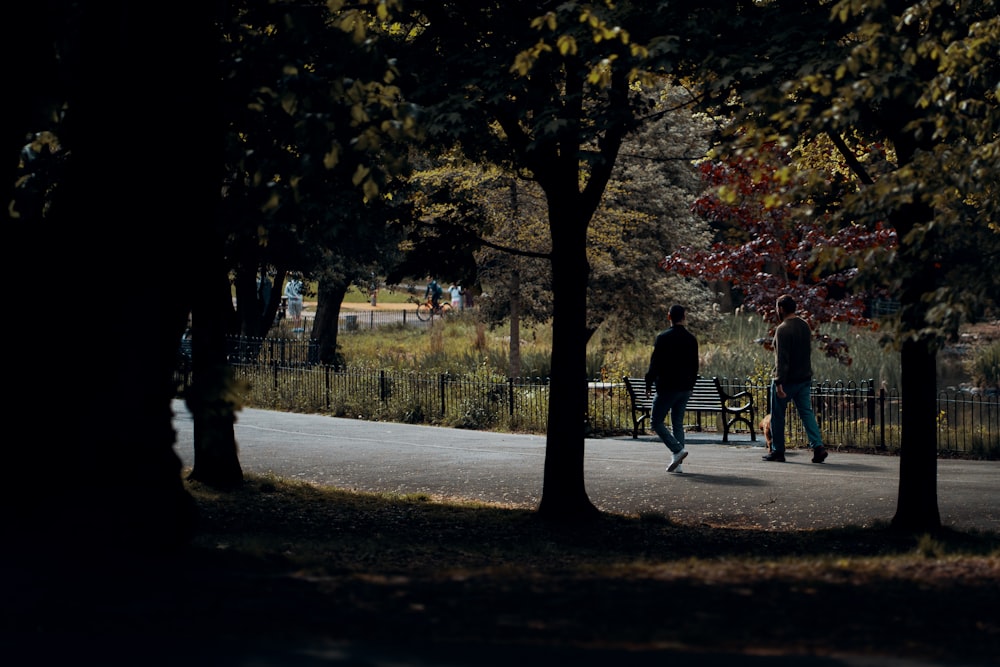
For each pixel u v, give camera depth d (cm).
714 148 1350
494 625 694
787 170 1130
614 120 1259
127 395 877
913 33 1197
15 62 893
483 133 1440
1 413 861
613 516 1430
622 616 718
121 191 884
